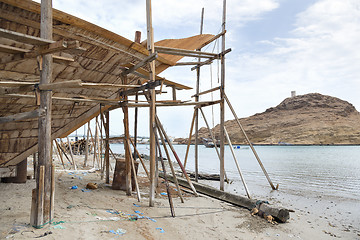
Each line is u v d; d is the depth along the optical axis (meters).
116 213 5.63
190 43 10.52
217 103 10.30
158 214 6.20
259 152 59.75
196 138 12.16
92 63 6.32
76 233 4.05
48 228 4.07
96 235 4.13
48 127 4.23
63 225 4.30
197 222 5.96
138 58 7.20
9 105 5.93
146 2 6.48
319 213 8.16
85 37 5.43
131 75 8.06
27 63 5.02
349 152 58.50
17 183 7.64
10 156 6.97
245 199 7.94
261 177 16.84
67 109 7.65
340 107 164.50
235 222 6.28
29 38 3.56
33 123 6.79
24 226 4.07
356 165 26.20
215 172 19.67
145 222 5.36
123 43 6.27
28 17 4.37
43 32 4.12
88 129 15.75
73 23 4.98
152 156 6.82
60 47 3.73
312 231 6.18
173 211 6.20
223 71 10.19
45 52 3.96
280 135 140.00
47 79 4.19
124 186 8.33
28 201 5.73
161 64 8.48
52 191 4.36
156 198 8.00
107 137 9.30
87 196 6.88
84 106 8.14
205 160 33.84
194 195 9.06
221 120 10.23
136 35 7.09
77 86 3.92
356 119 151.12
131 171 8.51
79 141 29.12
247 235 5.48
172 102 8.84
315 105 171.38
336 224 6.98
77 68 6.16
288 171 20.73
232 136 152.62
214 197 9.04
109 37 5.81
